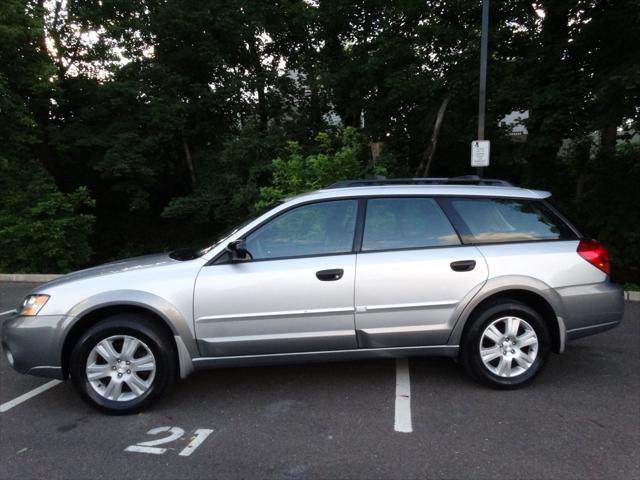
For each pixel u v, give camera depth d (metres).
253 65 15.26
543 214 4.23
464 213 4.12
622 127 9.31
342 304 3.83
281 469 2.97
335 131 14.03
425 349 3.98
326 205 4.04
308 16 13.20
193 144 15.22
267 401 3.93
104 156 13.23
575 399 3.88
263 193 9.55
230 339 3.77
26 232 10.46
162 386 3.72
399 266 3.88
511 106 9.78
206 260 3.84
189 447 3.24
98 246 17.22
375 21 12.64
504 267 3.97
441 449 3.16
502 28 9.91
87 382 3.69
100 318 3.82
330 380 4.32
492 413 3.65
